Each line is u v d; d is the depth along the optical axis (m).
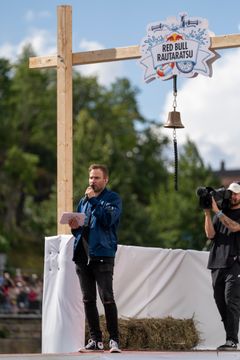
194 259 13.50
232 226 11.98
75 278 12.20
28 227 82.75
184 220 59.78
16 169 82.19
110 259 11.48
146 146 101.69
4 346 41.31
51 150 94.00
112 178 63.19
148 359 11.09
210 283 13.52
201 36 13.33
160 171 99.81
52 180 93.62
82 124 66.81
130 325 12.71
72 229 11.65
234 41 13.16
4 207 82.19
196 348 13.33
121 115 100.75
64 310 12.20
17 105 89.81
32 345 42.78
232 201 12.21
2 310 46.66
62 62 14.03
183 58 13.42
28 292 47.78
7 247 71.12
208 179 63.91
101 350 11.53
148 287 13.16
